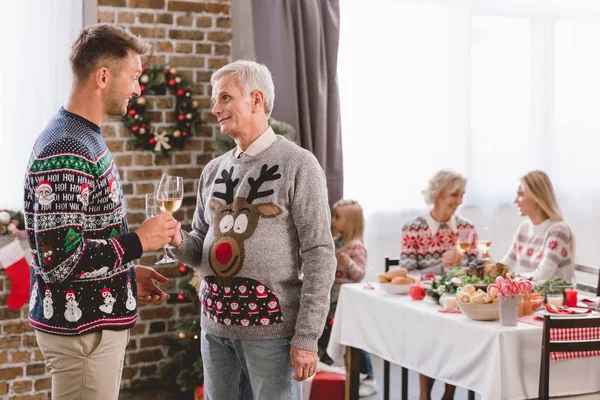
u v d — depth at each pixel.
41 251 1.93
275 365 2.25
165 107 4.39
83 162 1.97
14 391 4.12
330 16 4.74
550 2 5.55
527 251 4.09
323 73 4.73
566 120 5.66
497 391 2.77
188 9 4.45
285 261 2.24
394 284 3.54
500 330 2.79
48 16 4.15
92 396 2.07
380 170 5.17
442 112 5.29
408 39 5.18
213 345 2.35
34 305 2.08
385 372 3.78
